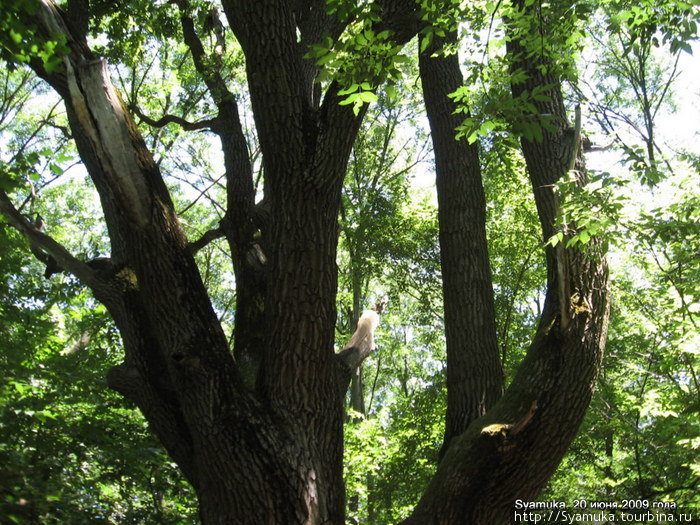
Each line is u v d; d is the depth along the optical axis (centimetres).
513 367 1120
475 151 685
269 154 490
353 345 645
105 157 456
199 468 467
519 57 571
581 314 485
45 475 493
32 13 398
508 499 479
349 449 1129
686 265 698
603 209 474
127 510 657
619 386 963
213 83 797
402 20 500
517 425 465
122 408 766
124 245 570
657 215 545
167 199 480
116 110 459
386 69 432
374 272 1379
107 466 676
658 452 843
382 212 1372
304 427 464
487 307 621
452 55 712
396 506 1144
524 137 517
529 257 1209
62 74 479
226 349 478
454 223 646
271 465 448
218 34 919
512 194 1201
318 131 484
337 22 657
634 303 949
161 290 468
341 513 468
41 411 569
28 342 656
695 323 706
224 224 673
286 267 477
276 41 484
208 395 456
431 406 1136
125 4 922
